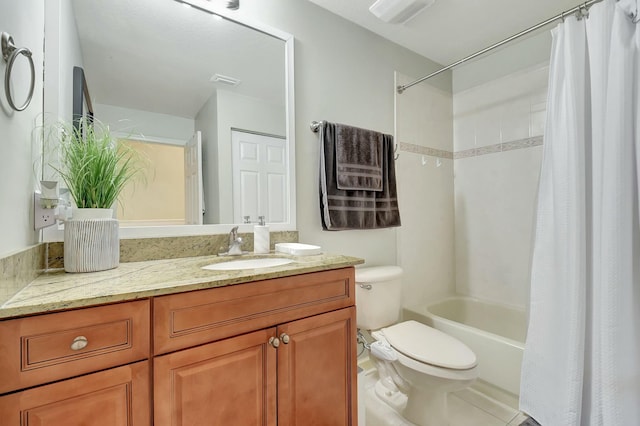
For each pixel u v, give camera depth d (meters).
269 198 1.52
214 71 1.39
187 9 1.33
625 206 1.11
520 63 2.12
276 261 1.20
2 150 0.64
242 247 1.42
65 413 0.62
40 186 0.93
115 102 1.17
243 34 1.46
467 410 1.51
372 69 1.97
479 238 2.35
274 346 0.91
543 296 1.33
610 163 1.13
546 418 1.28
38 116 0.95
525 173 2.09
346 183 1.69
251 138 1.47
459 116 2.48
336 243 1.78
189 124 1.32
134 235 1.16
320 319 1.03
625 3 1.14
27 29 0.83
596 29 1.23
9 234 0.67
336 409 1.07
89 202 0.95
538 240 1.37
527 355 1.37
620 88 1.13
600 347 1.14
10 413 0.57
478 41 2.10
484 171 2.32
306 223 1.66
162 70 1.27
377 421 1.45
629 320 1.10
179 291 0.75
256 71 1.49
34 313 0.60
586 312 1.23
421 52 2.24
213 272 0.92
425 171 2.30
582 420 1.21
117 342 0.68
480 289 2.34
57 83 1.03
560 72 1.33
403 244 2.14
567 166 1.26
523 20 1.86
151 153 1.23
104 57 1.17
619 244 1.11
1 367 0.57
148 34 1.25
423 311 2.01
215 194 1.37
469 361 1.26
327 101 1.75
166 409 0.73
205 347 0.79
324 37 1.74
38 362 0.60
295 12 1.63
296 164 1.62
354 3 1.70
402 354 1.35
